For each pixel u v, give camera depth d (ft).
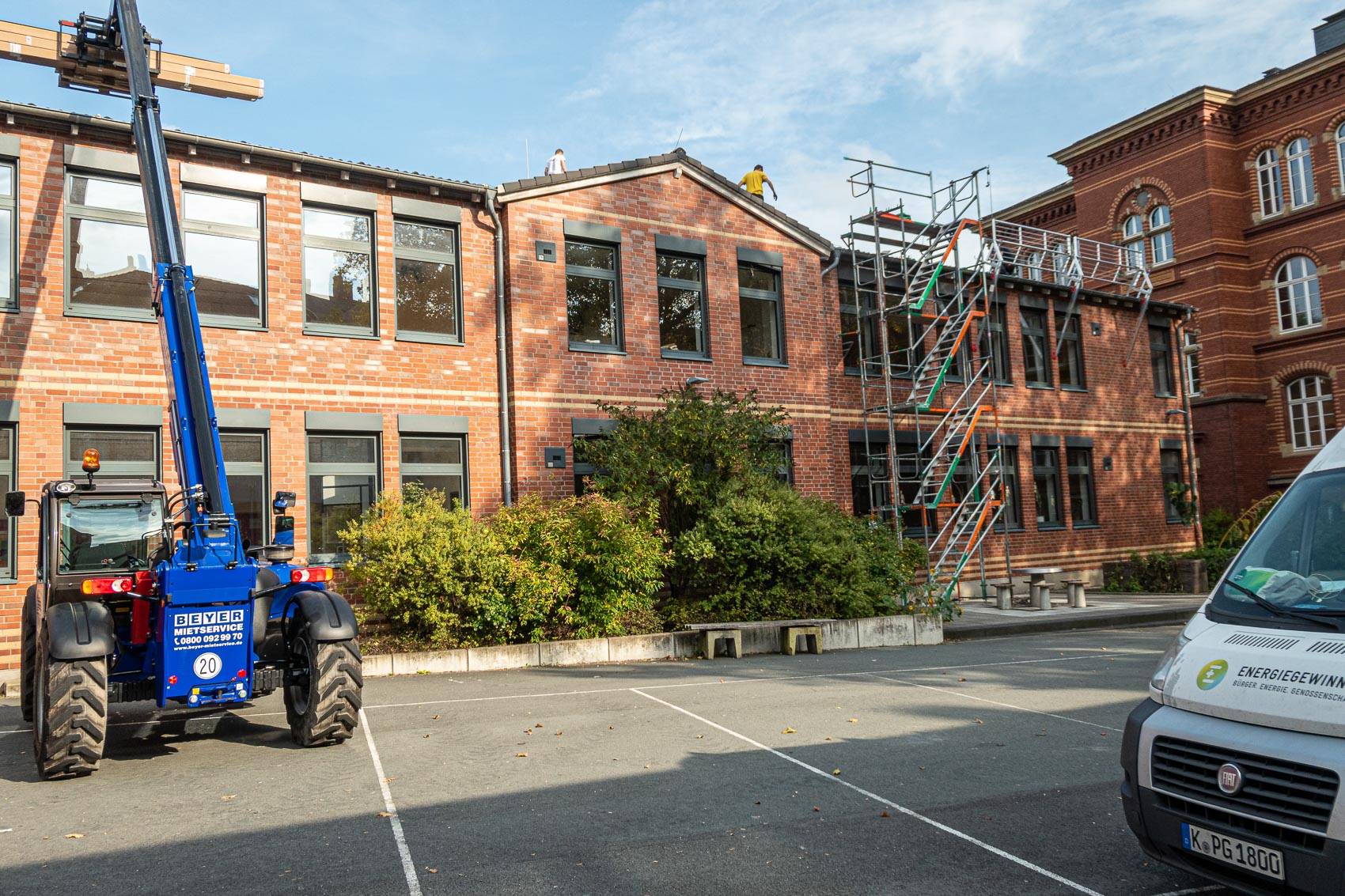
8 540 37.52
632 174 54.13
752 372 58.03
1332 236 102.94
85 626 23.03
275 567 29.01
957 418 67.97
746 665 41.75
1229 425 106.63
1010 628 54.65
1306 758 12.12
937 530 69.46
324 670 25.08
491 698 33.06
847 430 65.67
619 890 15.37
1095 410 81.10
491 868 16.44
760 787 21.44
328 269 46.34
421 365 47.70
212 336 42.65
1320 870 11.78
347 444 45.83
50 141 39.70
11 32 41.78
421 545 40.73
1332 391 103.24
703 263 57.26
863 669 40.01
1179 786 13.66
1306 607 14.25
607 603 44.19
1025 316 78.18
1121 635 52.75
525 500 45.83
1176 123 111.65
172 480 40.93
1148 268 115.14
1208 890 15.26
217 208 43.73
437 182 48.21
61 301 39.32
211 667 24.23
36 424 38.42
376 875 16.10
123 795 21.45
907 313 66.39
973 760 23.85
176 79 46.47
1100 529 79.82
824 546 49.47
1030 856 16.83
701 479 50.11
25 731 29.35
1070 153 122.83
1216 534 94.48
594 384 52.16
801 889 15.35
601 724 28.55
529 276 50.72
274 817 19.51
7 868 16.74
